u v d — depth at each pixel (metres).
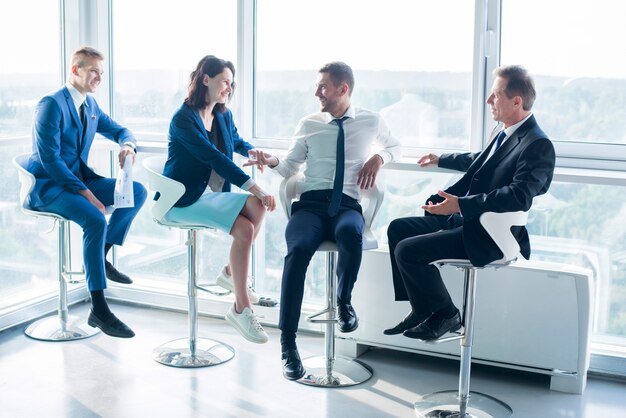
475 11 3.82
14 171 4.38
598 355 3.78
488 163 3.28
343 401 3.49
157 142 4.67
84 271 4.18
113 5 4.68
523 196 3.06
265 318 4.40
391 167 3.77
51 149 3.94
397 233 3.47
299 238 3.47
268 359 3.96
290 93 4.34
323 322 3.56
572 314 3.55
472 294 3.25
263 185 4.39
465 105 3.96
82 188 4.00
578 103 3.77
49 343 4.15
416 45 4.01
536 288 3.59
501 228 3.10
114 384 3.62
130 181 4.04
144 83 4.68
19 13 4.36
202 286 3.95
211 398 3.49
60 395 3.50
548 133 3.84
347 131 3.70
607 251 3.74
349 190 3.70
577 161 3.77
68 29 4.64
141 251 4.82
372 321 3.93
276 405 3.43
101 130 4.35
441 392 3.56
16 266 4.45
